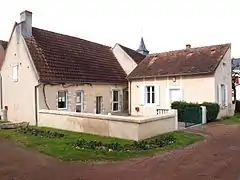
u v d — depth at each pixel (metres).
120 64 25.12
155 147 9.50
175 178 6.33
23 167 7.33
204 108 16.28
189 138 11.28
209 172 6.76
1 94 20.17
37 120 16.02
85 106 18.84
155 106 20.83
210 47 21.30
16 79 18.20
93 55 22.52
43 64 17.02
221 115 19.19
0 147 9.89
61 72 17.59
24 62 17.33
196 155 8.50
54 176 6.55
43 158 8.23
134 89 22.27
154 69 21.53
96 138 11.12
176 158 8.16
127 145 9.61
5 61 19.53
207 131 13.32
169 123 12.83
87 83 18.98
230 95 20.97
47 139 10.88
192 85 18.92
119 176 6.52
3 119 19.20
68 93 17.72
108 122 11.63
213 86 17.97
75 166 7.38
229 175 6.51
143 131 10.88
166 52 23.91
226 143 10.33
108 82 20.78
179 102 17.62
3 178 6.43
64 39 21.12
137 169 7.07
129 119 10.84
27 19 18.03
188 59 20.77
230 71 20.98
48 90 16.58
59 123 14.17
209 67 18.19
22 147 9.77
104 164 7.55
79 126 12.95
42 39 18.97
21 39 17.69
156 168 7.15
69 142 10.17
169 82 20.14
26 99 17.14
